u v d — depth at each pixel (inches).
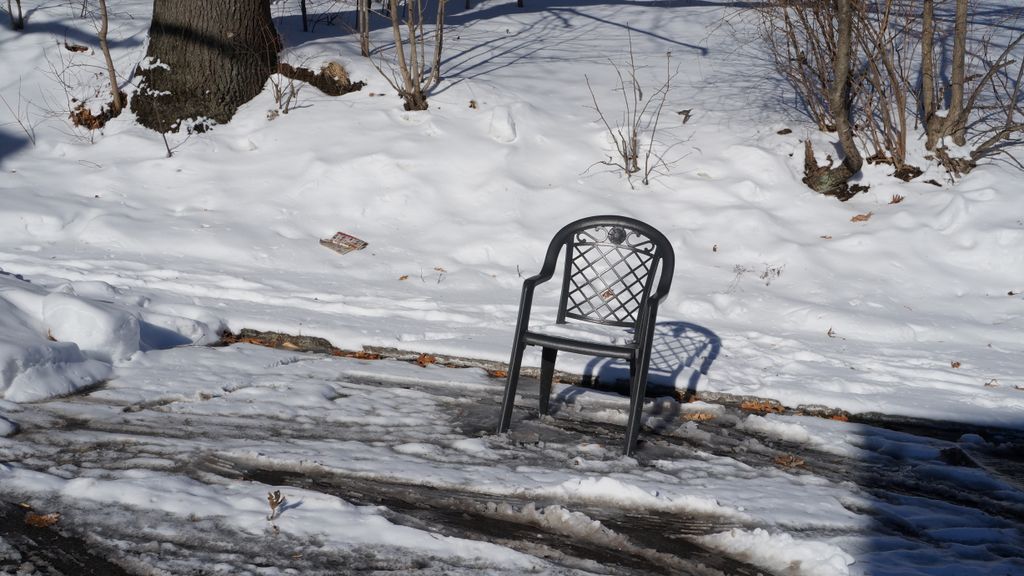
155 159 615.8
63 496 224.1
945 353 438.9
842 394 367.9
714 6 947.3
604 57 787.4
